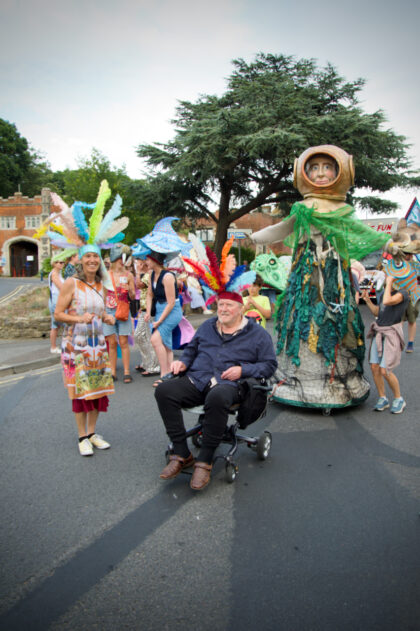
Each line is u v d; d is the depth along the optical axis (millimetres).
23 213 48750
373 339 5051
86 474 3588
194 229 24781
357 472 3596
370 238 4836
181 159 19000
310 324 4965
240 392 3408
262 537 2723
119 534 2762
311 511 3018
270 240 5492
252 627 2035
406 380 6477
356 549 2604
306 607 2156
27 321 10781
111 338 6469
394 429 4527
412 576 2371
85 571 2426
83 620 2088
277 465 3732
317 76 20297
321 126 17500
